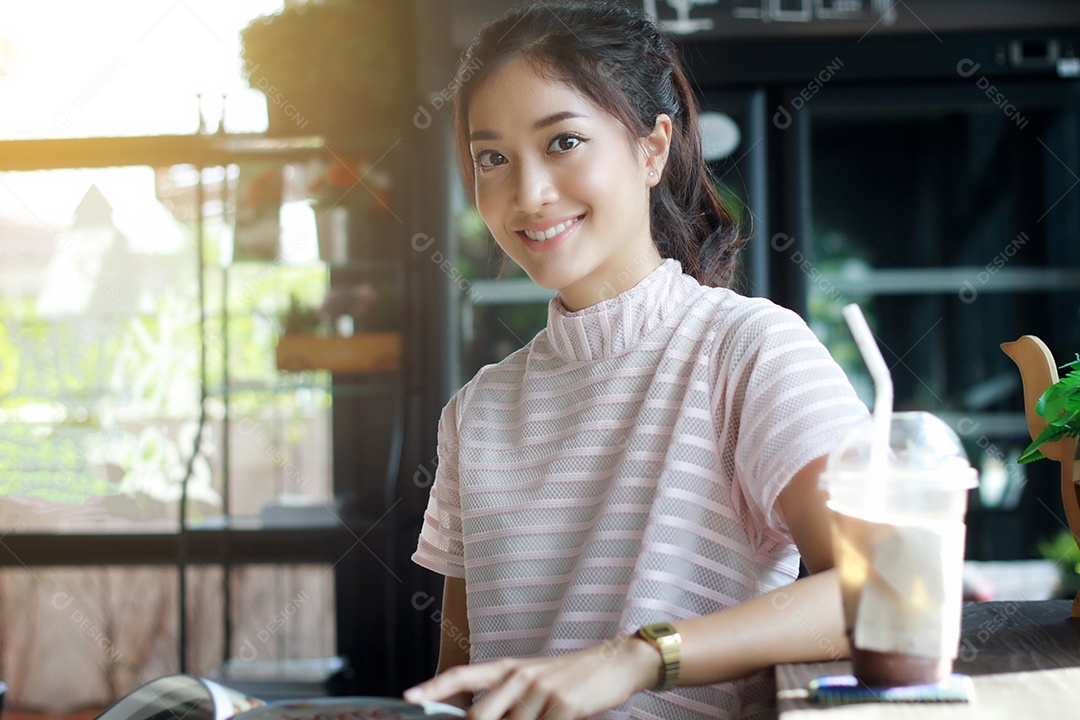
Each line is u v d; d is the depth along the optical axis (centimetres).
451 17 258
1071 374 91
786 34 256
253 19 266
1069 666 74
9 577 293
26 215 297
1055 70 254
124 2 288
